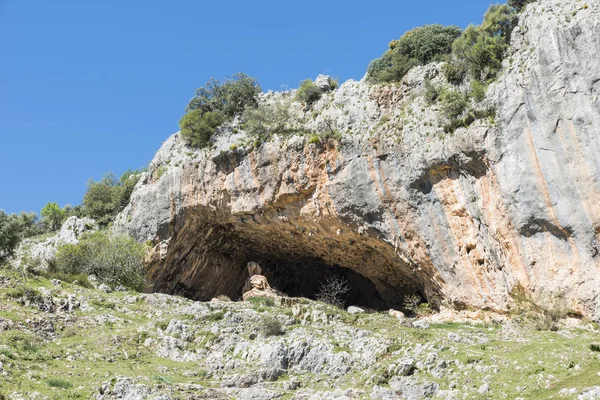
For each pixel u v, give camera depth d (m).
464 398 25.34
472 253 38.12
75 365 29.94
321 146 43.91
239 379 29.28
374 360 30.05
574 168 33.88
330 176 43.34
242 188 46.78
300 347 31.33
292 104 48.03
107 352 32.06
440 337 32.22
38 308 36.66
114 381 27.47
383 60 46.41
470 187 38.16
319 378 29.64
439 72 42.41
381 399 26.25
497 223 36.47
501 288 36.91
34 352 30.66
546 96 35.25
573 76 34.62
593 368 25.09
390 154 41.19
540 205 34.69
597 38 34.41
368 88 45.06
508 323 35.00
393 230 41.19
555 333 31.66
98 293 41.59
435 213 39.53
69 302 38.31
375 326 34.91
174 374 30.03
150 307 40.47
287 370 30.66
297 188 44.47
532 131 35.50
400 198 40.69
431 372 27.86
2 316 33.97
